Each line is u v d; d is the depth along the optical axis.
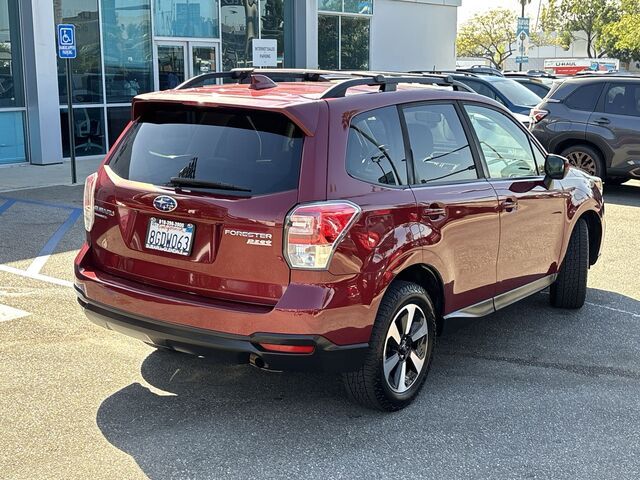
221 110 4.12
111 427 4.07
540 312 6.23
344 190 3.88
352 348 3.88
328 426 4.14
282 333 3.72
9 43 14.05
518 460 3.82
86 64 15.12
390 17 22.97
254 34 18.72
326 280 3.75
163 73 16.62
